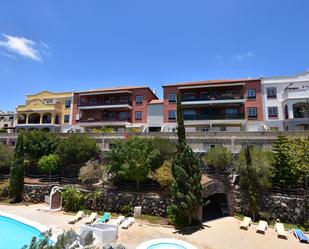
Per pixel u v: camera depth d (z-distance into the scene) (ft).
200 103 136.56
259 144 86.94
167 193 70.95
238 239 53.16
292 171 67.82
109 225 57.36
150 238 53.93
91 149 97.09
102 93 156.76
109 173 81.92
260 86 131.23
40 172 99.04
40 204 82.38
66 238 21.07
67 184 86.22
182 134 67.62
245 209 69.51
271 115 126.93
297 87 125.18
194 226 60.03
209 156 82.07
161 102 147.23
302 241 52.03
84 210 73.82
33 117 176.86
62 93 173.88
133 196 72.79
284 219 64.64
